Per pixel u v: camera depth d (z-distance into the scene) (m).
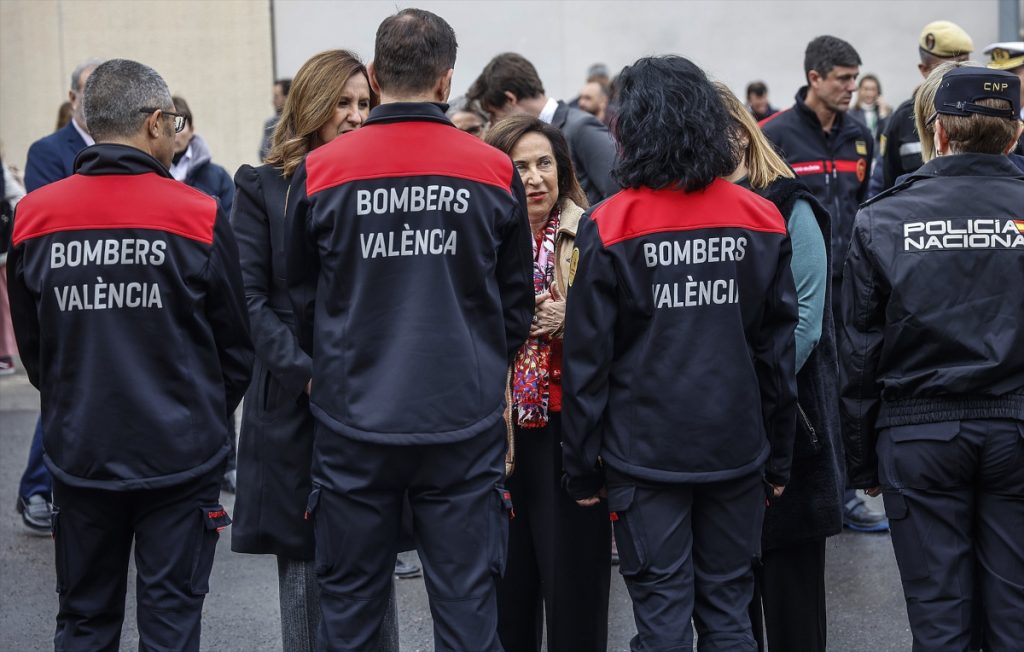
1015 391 3.09
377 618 3.05
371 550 3.00
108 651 3.21
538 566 3.58
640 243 3.04
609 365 3.11
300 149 3.35
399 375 2.90
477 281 2.98
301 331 3.13
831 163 5.71
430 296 2.93
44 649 4.34
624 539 3.12
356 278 2.94
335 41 12.99
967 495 3.17
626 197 3.08
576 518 3.51
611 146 5.32
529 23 13.05
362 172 2.94
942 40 5.86
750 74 13.55
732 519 3.11
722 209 3.05
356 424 2.91
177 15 13.06
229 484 6.48
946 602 3.14
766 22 13.44
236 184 3.42
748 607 3.39
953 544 3.15
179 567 3.14
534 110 5.46
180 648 3.12
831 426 3.51
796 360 3.33
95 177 3.09
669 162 3.00
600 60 13.33
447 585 2.99
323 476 3.01
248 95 13.12
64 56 13.02
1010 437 3.06
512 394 3.48
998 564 3.13
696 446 3.03
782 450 3.20
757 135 3.38
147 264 3.04
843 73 5.57
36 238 3.07
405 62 3.00
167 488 3.11
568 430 3.13
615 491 3.13
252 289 3.33
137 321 3.05
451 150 2.98
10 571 5.16
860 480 3.35
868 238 3.18
